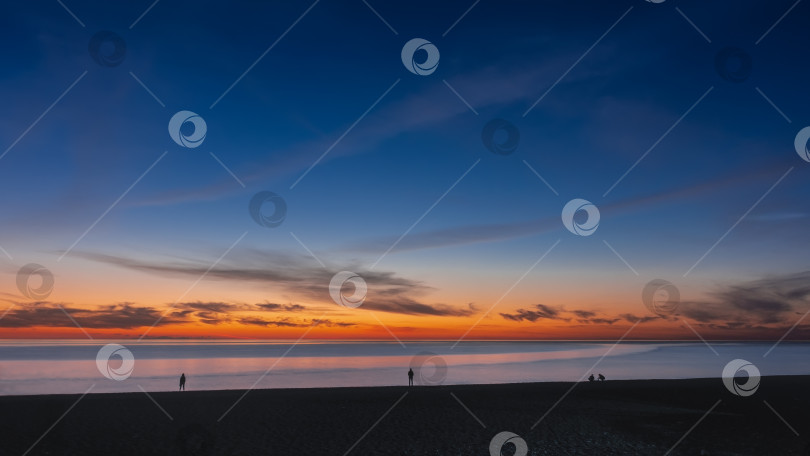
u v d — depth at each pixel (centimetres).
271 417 2180
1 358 9988
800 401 2617
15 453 1583
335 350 17700
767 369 7625
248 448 1709
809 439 1820
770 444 1750
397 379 5900
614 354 12644
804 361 10181
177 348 18512
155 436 1830
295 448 1722
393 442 1805
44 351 13812
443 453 1670
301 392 2877
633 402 2594
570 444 1766
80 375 6194
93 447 1670
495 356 11825
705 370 7281
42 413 2120
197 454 1622
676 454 1633
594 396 2778
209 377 6016
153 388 4734
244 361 9669
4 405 2248
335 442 1803
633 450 1684
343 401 2577
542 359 10369
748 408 2414
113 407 2294
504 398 2691
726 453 1633
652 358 10662
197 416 2166
